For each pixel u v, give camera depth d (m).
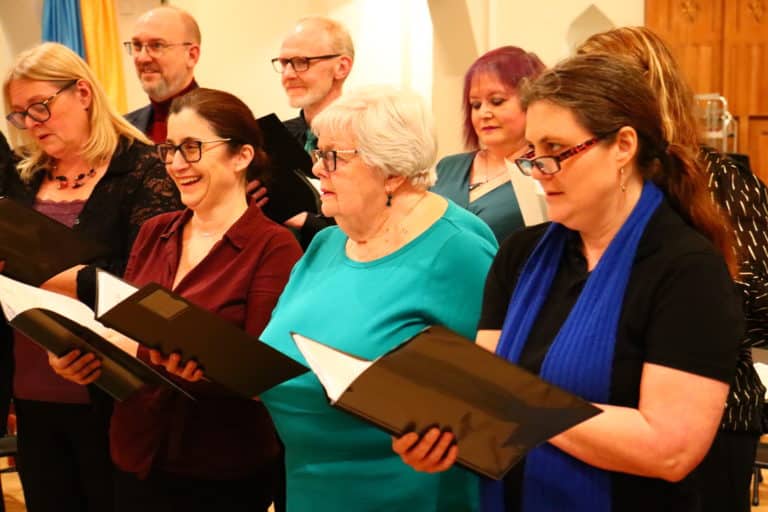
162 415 2.49
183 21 4.31
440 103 6.69
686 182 1.77
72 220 3.07
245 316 2.54
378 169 2.18
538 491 1.75
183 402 2.48
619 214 1.77
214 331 2.00
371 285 2.20
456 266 2.17
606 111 1.68
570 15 6.71
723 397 1.62
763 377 3.15
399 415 1.59
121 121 3.18
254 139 2.70
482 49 6.64
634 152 1.71
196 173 2.61
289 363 2.02
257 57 6.75
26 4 6.34
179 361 2.10
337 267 2.31
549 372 1.73
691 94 2.18
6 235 2.56
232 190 2.67
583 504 1.71
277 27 6.76
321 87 4.04
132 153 3.11
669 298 1.65
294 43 4.03
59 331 2.38
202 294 2.54
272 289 2.53
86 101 3.08
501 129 3.26
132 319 2.01
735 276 1.84
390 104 2.17
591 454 1.66
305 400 2.20
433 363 1.55
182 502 2.55
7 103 3.08
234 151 2.64
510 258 1.97
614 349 1.69
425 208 2.25
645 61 2.16
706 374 1.61
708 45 7.00
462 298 2.18
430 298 2.16
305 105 4.06
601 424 1.63
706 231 1.76
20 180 3.20
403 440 1.62
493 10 6.60
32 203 3.15
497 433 1.58
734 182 2.16
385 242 2.24
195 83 4.41
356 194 2.19
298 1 6.78
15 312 2.41
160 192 3.04
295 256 2.59
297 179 3.10
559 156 1.70
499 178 3.31
